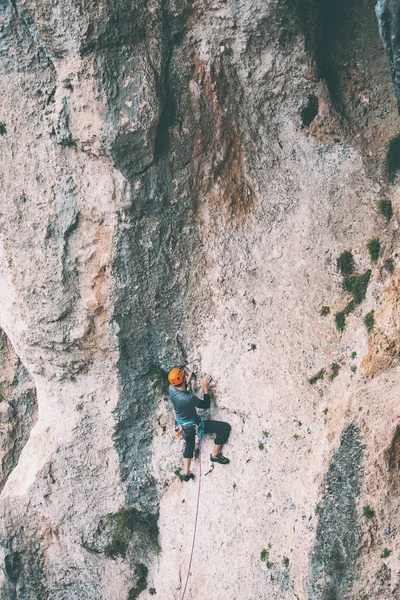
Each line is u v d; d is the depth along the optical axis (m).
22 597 9.99
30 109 8.33
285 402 8.44
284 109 8.53
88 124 8.04
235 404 8.78
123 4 7.66
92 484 9.72
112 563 9.75
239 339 8.85
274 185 8.72
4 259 8.88
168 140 8.37
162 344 9.22
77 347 9.17
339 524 7.19
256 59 8.23
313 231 8.57
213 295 8.95
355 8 8.17
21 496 9.78
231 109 8.50
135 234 8.67
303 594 7.46
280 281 8.70
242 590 8.24
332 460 7.37
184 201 8.67
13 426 12.05
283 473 8.23
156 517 9.67
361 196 8.37
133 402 9.49
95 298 8.88
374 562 6.93
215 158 8.61
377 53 8.24
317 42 8.22
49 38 7.73
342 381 7.95
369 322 7.82
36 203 8.60
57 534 9.82
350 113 8.45
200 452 9.12
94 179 8.48
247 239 8.83
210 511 8.88
